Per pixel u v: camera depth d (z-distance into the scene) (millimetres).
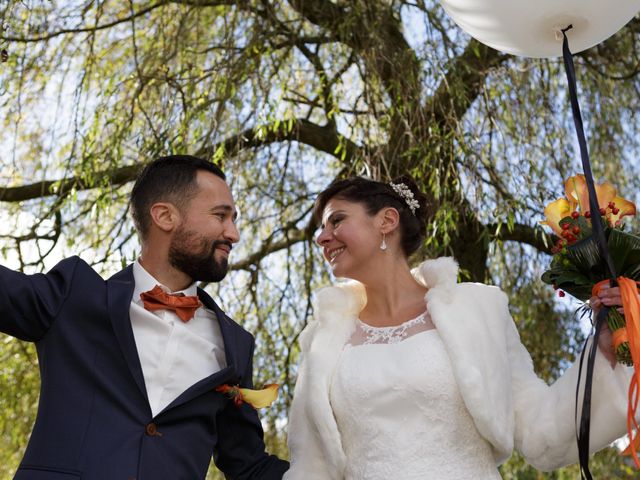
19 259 5180
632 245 2354
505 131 4941
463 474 2445
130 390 2416
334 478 2580
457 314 2555
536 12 2418
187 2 5074
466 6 2496
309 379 2621
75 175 4727
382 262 2764
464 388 2438
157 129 4527
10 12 4301
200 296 2734
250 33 4988
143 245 2662
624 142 5707
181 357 2525
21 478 2318
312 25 5520
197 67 4840
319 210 2838
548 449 2469
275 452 5059
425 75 4695
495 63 5082
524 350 2672
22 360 5098
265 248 5570
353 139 4887
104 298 2486
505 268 5527
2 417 5008
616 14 2428
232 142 4812
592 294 2412
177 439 2434
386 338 2641
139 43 5422
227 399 2645
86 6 4926
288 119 4832
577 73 5613
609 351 2402
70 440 2326
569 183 2545
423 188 4457
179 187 2625
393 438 2492
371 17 4926
